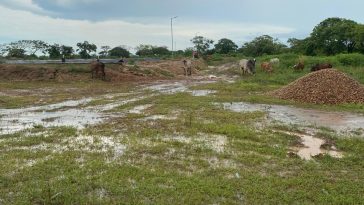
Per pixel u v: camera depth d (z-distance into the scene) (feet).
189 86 98.12
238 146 37.91
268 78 103.81
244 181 28.04
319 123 49.73
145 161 33.06
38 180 28.02
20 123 49.57
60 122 50.26
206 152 35.83
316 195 25.63
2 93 79.30
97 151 35.99
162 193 25.68
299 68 118.21
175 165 32.01
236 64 196.24
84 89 89.04
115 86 97.04
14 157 33.60
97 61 113.09
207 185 26.94
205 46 318.04
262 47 271.28
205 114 54.39
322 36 193.98
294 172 30.66
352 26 187.42
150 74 128.57
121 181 27.86
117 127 46.44
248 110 58.80
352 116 54.75
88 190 26.35
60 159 32.86
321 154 35.04
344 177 29.55
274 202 24.62
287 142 39.91
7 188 26.66
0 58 142.31
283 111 58.44
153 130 44.42
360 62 128.26
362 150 37.01
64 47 188.85
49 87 91.97
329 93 66.08
